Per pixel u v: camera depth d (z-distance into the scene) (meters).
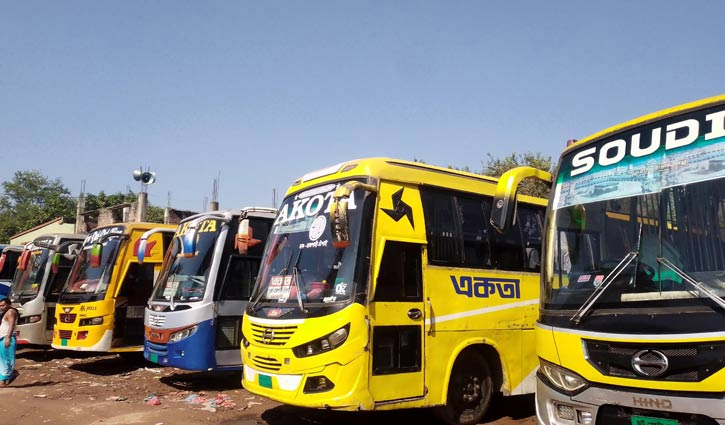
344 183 7.30
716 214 4.32
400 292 6.87
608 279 4.66
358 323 6.37
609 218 5.00
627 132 5.16
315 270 7.00
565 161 5.68
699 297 4.08
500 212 5.48
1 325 11.24
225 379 11.57
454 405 7.33
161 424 7.78
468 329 7.44
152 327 10.84
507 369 7.83
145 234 11.34
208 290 10.45
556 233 5.42
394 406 6.54
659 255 4.48
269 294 7.36
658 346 4.11
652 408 4.08
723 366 3.79
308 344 6.47
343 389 6.24
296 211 7.86
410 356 6.82
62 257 15.02
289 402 6.52
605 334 4.43
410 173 7.46
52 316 14.88
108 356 15.25
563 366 4.76
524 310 8.16
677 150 4.73
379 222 6.89
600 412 4.45
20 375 12.17
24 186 68.94
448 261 7.48
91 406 8.95
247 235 8.45
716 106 4.61
